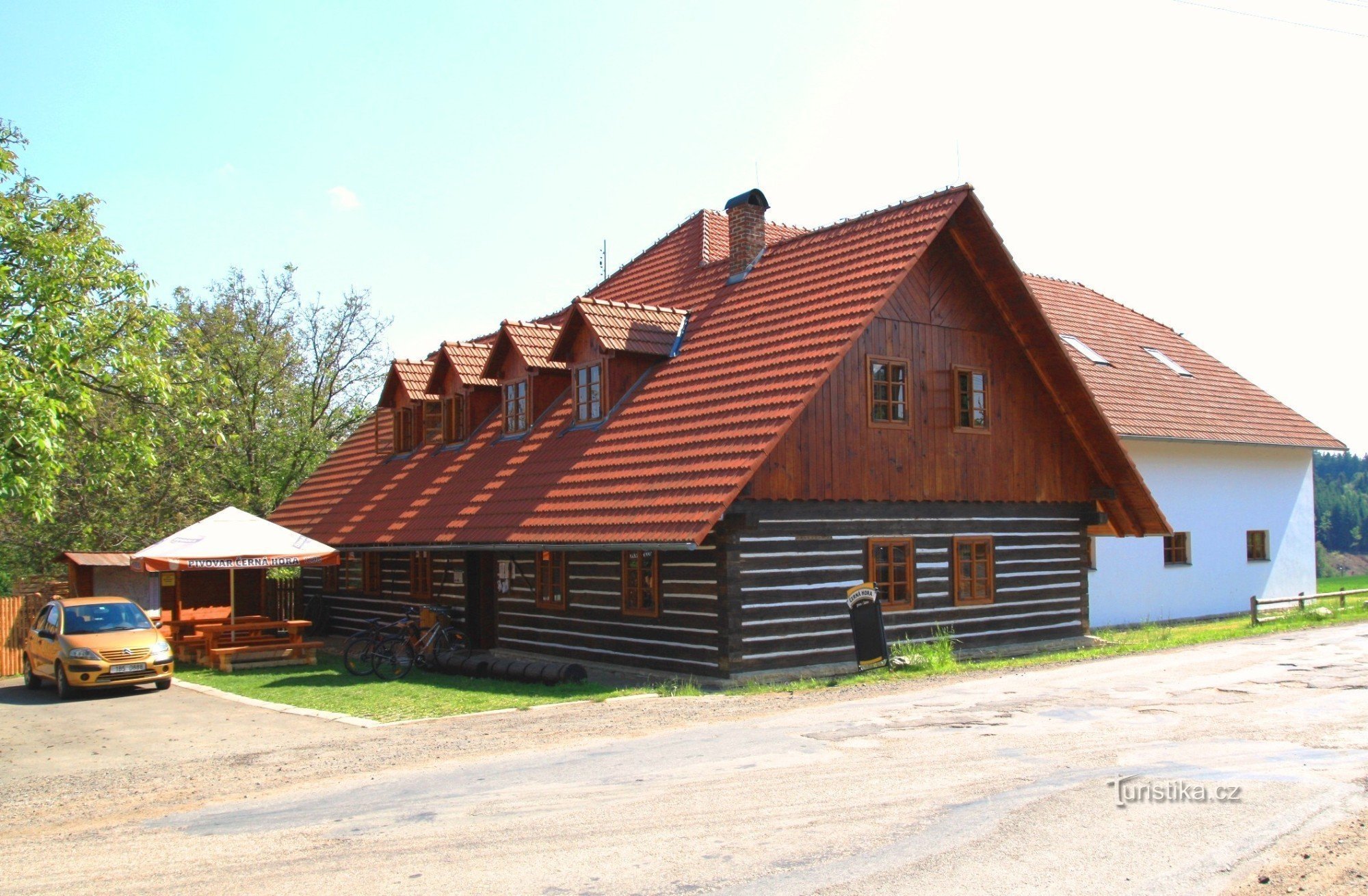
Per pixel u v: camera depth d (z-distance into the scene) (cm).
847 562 1809
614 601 1902
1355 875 666
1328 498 9794
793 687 1573
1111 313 3406
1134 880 668
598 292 2845
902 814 814
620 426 1975
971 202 1900
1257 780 879
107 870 782
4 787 1133
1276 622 2436
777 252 2202
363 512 2662
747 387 1781
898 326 1900
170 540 2166
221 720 1543
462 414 2628
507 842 793
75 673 1869
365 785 1014
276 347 3650
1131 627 2677
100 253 1972
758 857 732
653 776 977
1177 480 2881
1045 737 1068
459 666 1906
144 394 2050
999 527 2070
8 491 1471
